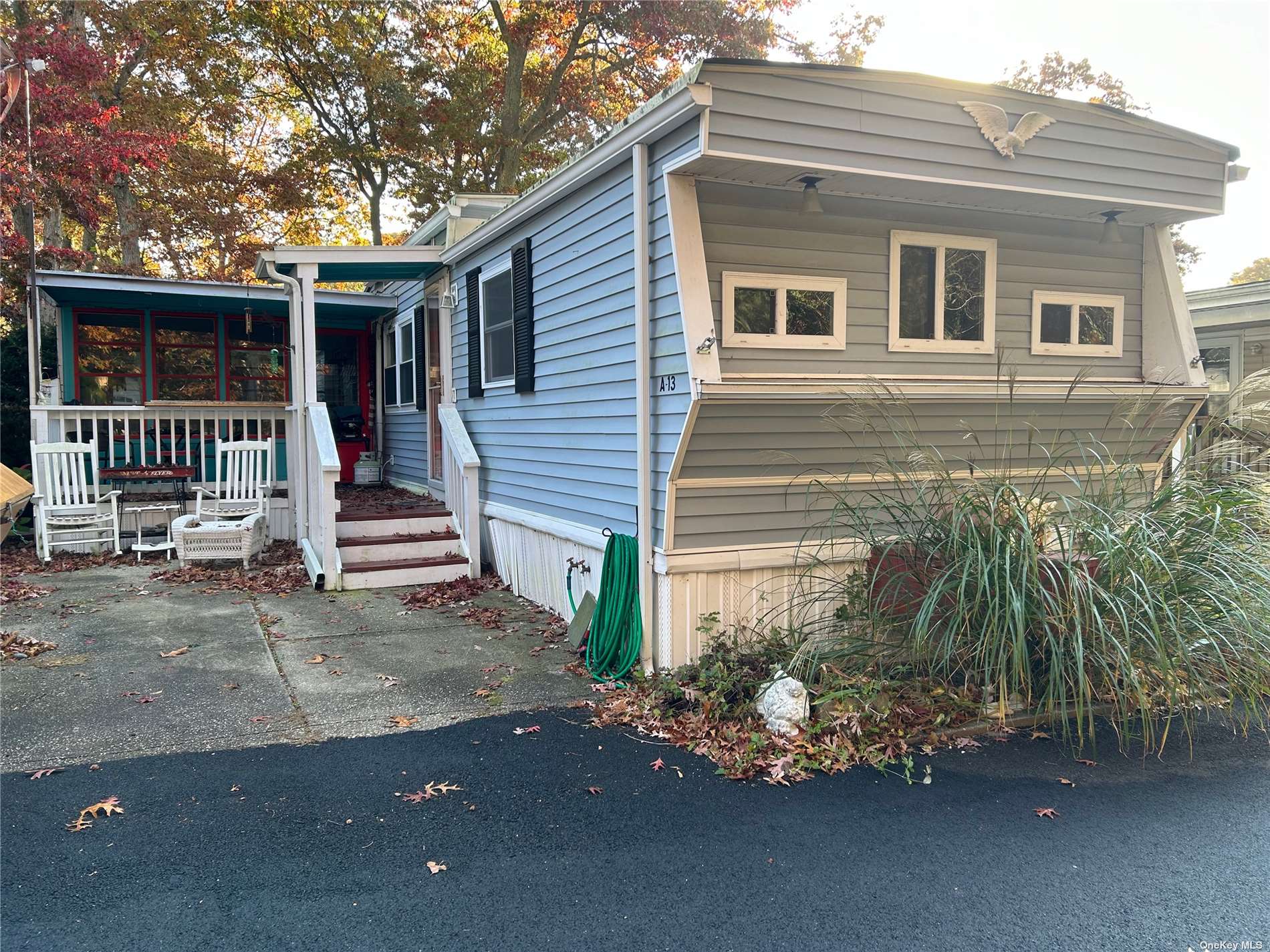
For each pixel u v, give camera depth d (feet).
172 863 9.98
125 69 57.06
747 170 14.71
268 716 14.90
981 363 18.08
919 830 11.02
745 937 8.70
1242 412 17.20
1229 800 11.93
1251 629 13.33
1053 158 16.21
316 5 59.41
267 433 37.93
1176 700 14.12
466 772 12.71
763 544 17.29
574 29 60.44
